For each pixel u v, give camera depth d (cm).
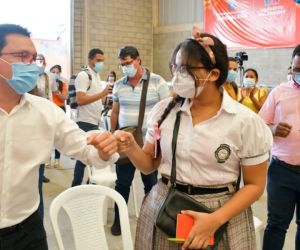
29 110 138
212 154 134
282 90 219
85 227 171
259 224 235
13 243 141
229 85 328
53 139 146
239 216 141
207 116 138
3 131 133
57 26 815
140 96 294
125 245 174
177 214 131
